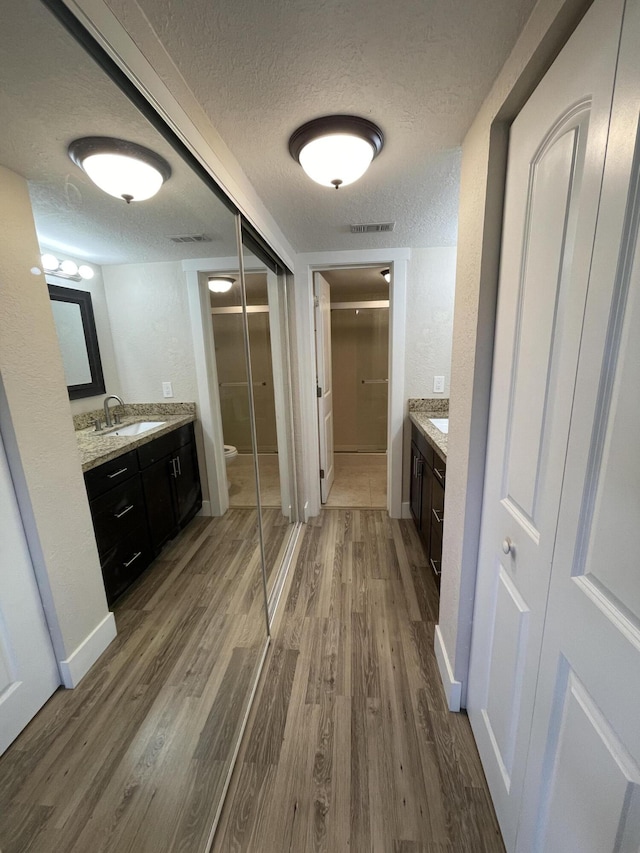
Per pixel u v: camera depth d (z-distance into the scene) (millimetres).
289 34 756
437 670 1533
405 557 2396
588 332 598
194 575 2146
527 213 837
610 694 547
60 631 1278
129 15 678
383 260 2545
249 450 2477
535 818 782
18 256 1105
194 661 1598
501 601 994
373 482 3746
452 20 735
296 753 1227
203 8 694
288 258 2334
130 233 1556
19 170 1038
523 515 865
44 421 1225
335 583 2143
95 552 1495
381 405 4750
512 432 926
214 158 1091
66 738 1206
